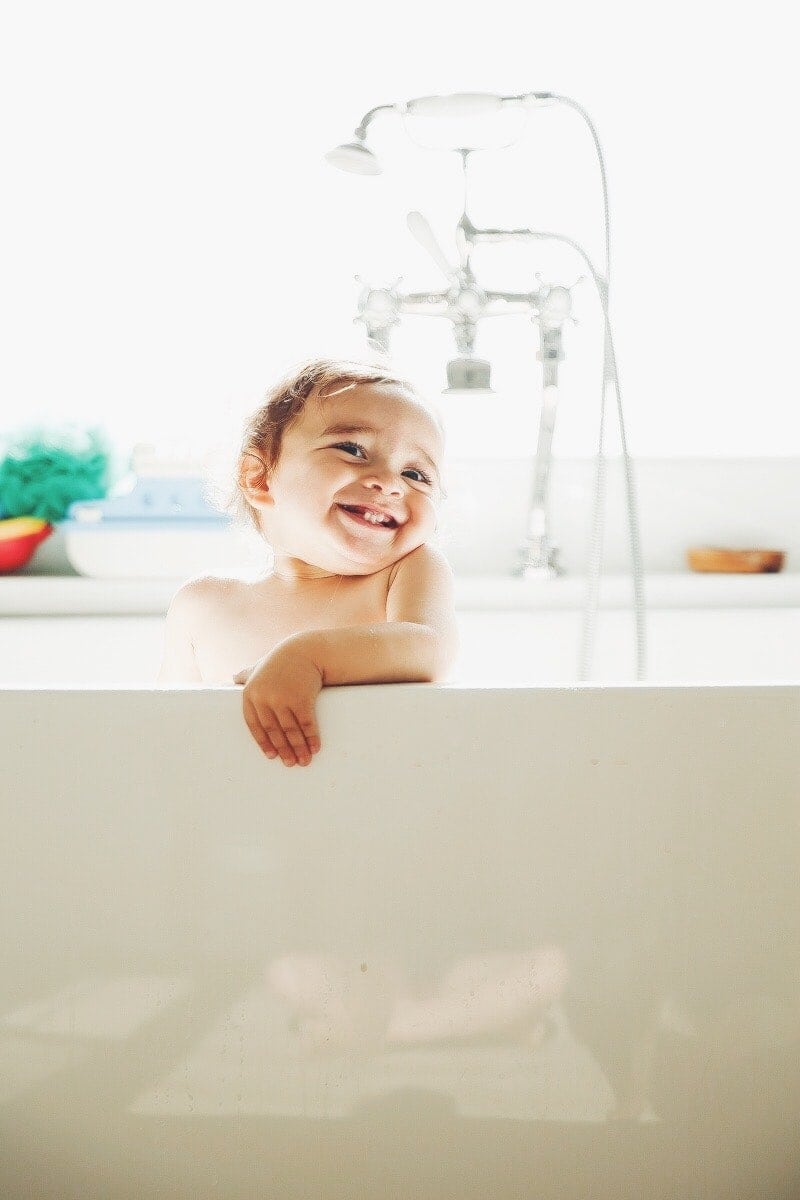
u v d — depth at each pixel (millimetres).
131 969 765
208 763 757
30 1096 775
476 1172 770
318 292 1960
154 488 1776
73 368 1972
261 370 1960
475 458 1913
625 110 1935
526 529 1878
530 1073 766
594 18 1921
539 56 1924
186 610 1157
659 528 1934
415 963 760
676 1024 764
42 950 768
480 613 1677
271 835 757
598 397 1969
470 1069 764
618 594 1743
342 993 762
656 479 1929
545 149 1930
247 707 753
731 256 1967
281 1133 770
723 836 761
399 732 754
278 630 1095
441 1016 763
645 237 1961
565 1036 764
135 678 1645
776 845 762
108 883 763
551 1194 770
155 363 1975
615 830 758
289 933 759
